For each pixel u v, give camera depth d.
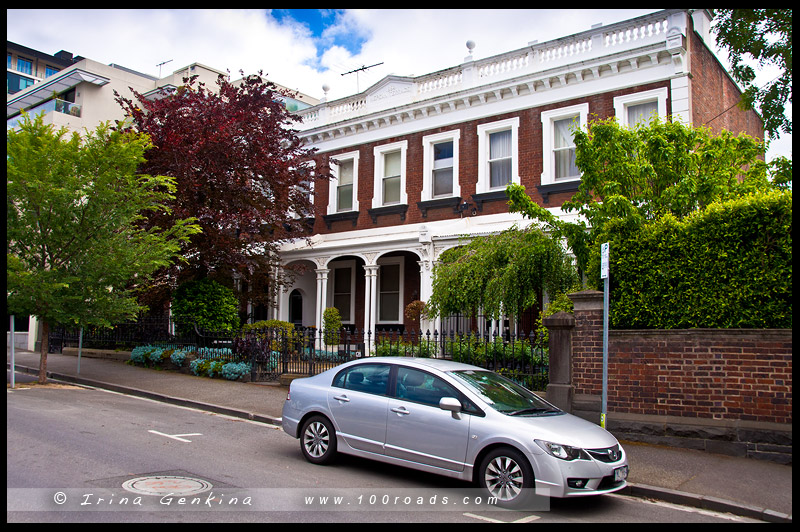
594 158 11.86
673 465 8.20
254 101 19.00
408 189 20.08
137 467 7.27
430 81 20.12
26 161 13.24
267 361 15.12
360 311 22.11
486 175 18.50
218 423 10.85
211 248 17.75
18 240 13.76
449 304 14.55
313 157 21.06
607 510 6.67
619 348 9.86
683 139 11.78
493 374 7.98
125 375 16.17
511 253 13.86
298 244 22.05
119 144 14.10
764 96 10.34
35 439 8.47
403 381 7.50
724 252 9.19
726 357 9.02
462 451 6.71
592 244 11.41
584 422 7.26
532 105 17.77
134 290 17.53
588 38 17.08
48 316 14.27
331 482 7.08
